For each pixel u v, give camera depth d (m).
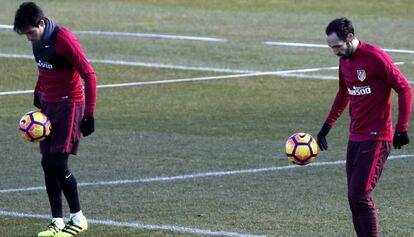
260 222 34.59
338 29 29.23
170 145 49.50
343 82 31.02
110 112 59.50
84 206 37.16
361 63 29.39
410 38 92.19
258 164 44.91
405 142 29.27
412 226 34.09
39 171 43.78
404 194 38.91
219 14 106.69
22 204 37.69
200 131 53.38
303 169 43.75
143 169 43.97
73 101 33.16
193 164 44.97
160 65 77.81
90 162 45.47
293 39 91.00
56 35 32.41
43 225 34.53
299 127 54.50
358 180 29.67
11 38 90.06
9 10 107.69
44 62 32.75
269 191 39.53
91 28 97.06
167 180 41.69
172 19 103.06
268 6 112.88
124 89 68.00
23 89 68.25
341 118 56.72
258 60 80.12
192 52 83.94
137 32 94.56
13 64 77.69
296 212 36.06
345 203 37.50
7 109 60.50
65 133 33.06
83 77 32.47
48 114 33.19
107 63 78.56
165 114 58.78
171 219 35.09
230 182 41.25
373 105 29.58
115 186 40.62
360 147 29.80
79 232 33.31
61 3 113.44
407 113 29.17
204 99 64.19
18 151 48.16
